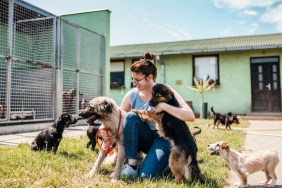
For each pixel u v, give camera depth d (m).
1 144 5.29
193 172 3.12
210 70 15.95
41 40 8.46
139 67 3.56
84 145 5.21
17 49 8.35
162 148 3.46
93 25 10.98
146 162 3.42
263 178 3.79
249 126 10.58
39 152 4.27
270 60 15.13
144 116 3.47
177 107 3.38
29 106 7.55
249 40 17.14
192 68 16.14
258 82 15.35
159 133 3.43
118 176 3.34
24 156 3.90
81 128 8.30
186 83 16.22
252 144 6.41
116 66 17.31
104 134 3.60
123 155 3.46
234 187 3.38
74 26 9.03
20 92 7.29
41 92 7.88
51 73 8.17
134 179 3.25
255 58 15.38
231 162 3.45
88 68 10.10
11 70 7.25
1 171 3.17
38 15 8.55
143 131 3.54
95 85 10.41
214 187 3.18
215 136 7.20
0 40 7.69
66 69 8.77
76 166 3.67
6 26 7.89
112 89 17.19
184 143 3.19
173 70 16.45
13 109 7.24
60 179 2.96
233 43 16.50
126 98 3.99
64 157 4.11
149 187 2.86
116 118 3.52
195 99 16.08
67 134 6.96
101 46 10.79
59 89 8.34
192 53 16.12
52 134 4.53
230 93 15.59
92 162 4.02
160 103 3.35
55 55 8.28
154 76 3.73
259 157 3.38
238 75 15.52
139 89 3.67
